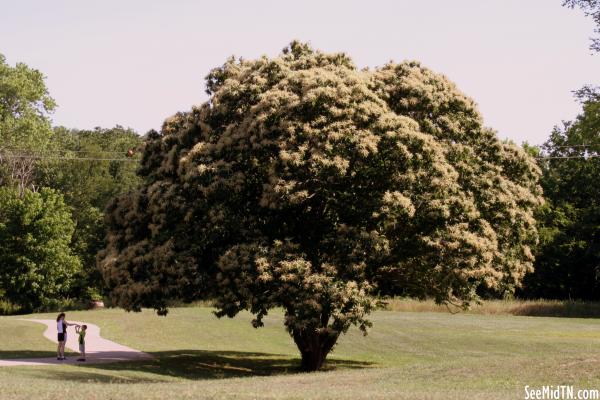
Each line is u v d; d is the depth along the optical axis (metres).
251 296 24.50
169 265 26.14
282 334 42.00
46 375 22.73
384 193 25.27
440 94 29.12
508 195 28.92
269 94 26.25
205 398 14.30
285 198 24.53
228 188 25.42
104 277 28.16
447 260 25.73
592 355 20.19
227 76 30.58
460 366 20.16
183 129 29.34
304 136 25.22
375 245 24.56
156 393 15.05
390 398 14.25
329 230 26.09
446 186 25.75
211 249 26.66
